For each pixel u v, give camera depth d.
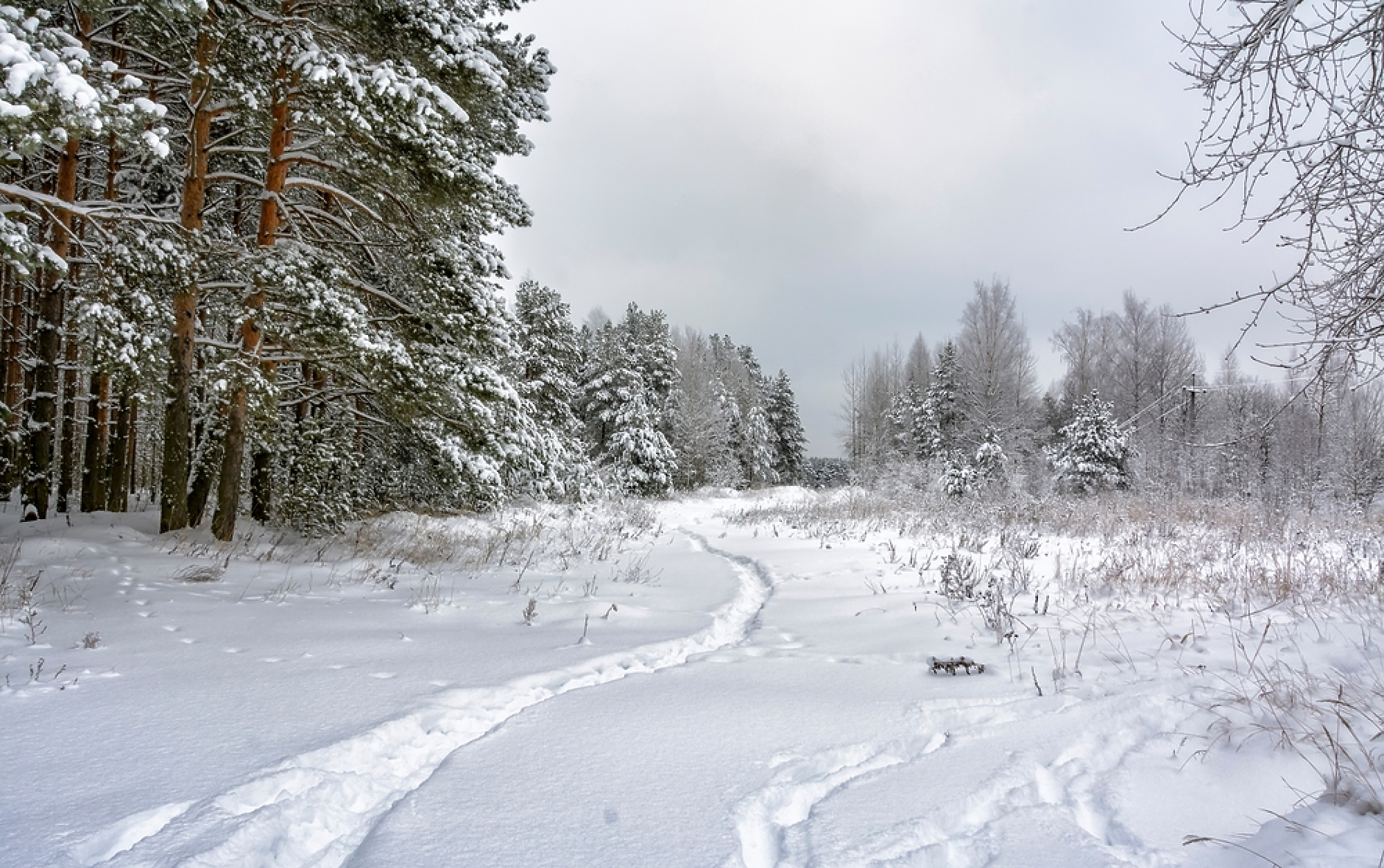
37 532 10.60
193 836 2.43
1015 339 36.97
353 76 9.34
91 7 7.56
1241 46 2.97
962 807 2.82
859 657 5.40
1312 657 4.26
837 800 2.88
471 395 11.72
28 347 15.72
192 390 11.96
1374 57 2.79
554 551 13.28
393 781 3.15
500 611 7.32
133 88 6.96
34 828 2.46
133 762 3.07
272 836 2.52
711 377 53.09
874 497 22.97
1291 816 2.61
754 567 11.69
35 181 12.92
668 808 2.79
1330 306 3.13
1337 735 3.08
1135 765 3.16
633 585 9.76
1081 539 11.14
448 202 10.82
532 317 30.28
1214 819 2.71
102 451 15.05
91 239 12.89
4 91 5.62
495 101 12.30
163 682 4.28
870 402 50.31
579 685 4.73
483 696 4.23
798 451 58.69
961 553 10.11
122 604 6.62
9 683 4.11
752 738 3.59
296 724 3.59
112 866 2.25
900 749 3.48
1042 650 5.14
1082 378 36.28
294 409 15.77
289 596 7.61
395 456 16.06
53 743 3.25
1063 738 3.48
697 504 36.12
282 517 12.78
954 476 26.16
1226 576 6.86
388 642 5.61
